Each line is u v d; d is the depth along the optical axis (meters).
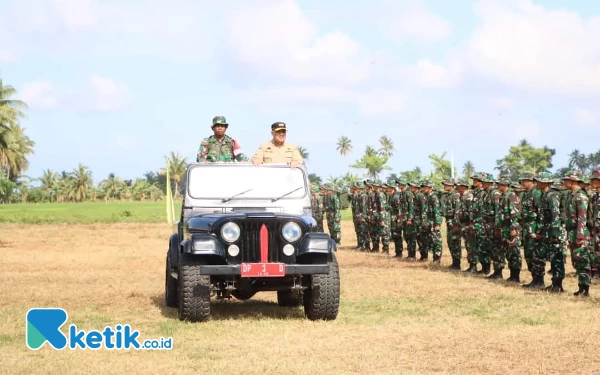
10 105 49.59
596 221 13.35
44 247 24.91
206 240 8.84
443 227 34.94
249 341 8.12
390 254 21.19
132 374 6.63
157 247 24.72
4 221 46.72
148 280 14.55
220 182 10.10
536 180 12.81
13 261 19.12
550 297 11.59
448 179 17.62
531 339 8.19
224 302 11.50
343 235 31.98
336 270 9.28
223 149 10.87
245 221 9.02
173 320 9.49
